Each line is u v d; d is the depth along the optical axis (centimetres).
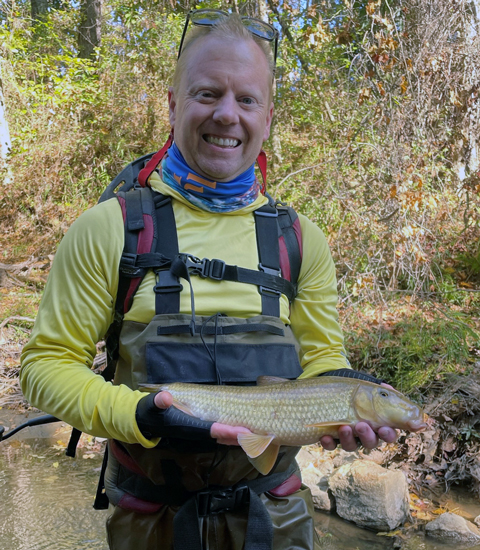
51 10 1594
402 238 545
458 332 479
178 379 166
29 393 172
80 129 1059
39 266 840
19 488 387
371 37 645
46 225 946
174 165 187
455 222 677
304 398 164
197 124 178
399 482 348
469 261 650
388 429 162
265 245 186
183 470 168
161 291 171
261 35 190
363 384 166
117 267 174
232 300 176
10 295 718
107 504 194
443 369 448
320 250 202
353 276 550
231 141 181
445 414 405
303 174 726
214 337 171
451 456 393
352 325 516
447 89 643
